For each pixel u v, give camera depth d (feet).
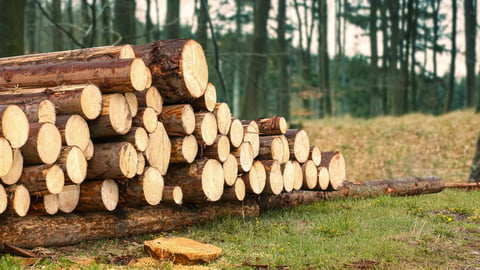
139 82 28.35
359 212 36.63
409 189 47.03
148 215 30.60
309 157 40.29
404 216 34.81
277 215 36.45
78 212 28.35
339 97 198.49
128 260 24.49
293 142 38.91
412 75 159.84
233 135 34.30
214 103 33.35
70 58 31.07
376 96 153.99
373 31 155.84
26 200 24.45
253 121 37.19
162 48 31.30
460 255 25.21
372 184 46.24
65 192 26.76
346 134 103.86
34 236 25.18
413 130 102.01
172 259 23.95
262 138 38.19
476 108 115.03
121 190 29.17
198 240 28.94
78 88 26.76
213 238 29.48
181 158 31.48
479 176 61.87
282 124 38.50
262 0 104.83
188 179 32.12
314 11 157.99
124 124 28.25
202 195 32.12
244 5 168.25
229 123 34.19
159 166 30.66
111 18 108.06
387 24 170.30
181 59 30.86
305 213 37.47
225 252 25.81
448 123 104.47
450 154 88.02
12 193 23.90
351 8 186.60
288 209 39.58
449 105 143.84
